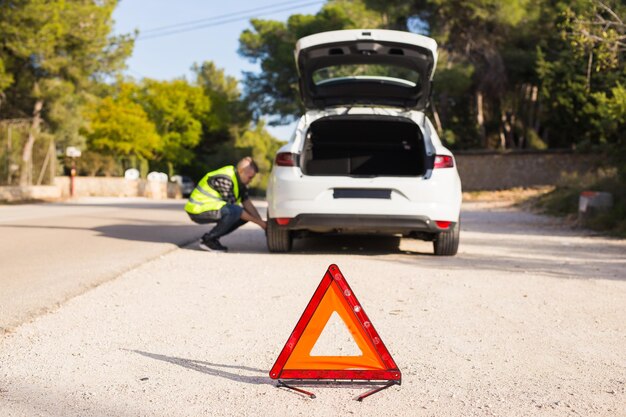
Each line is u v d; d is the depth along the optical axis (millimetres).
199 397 3463
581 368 4012
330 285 3600
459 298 6027
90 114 52750
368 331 3596
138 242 10609
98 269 7543
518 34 40844
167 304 5711
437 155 8484
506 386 3672
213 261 8422
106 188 44406
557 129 32594
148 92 66812
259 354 4242
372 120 8961
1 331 4734
